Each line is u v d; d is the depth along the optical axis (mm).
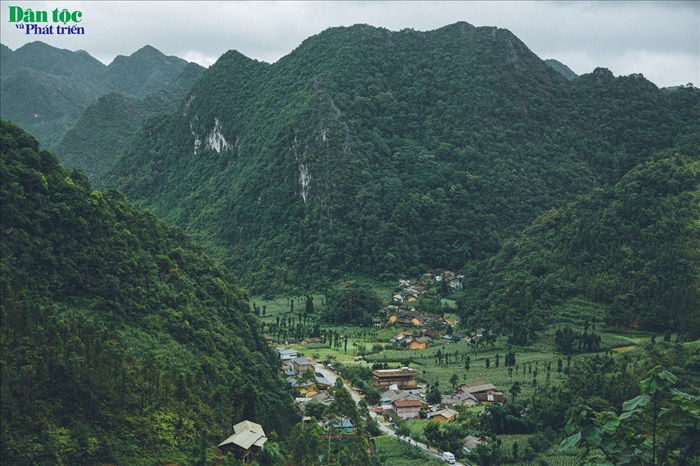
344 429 112562
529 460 108000
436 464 106062
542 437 115125
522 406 127438
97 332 87375
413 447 112812
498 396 136375
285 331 194500
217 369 101500
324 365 165000
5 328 76750
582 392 123438
